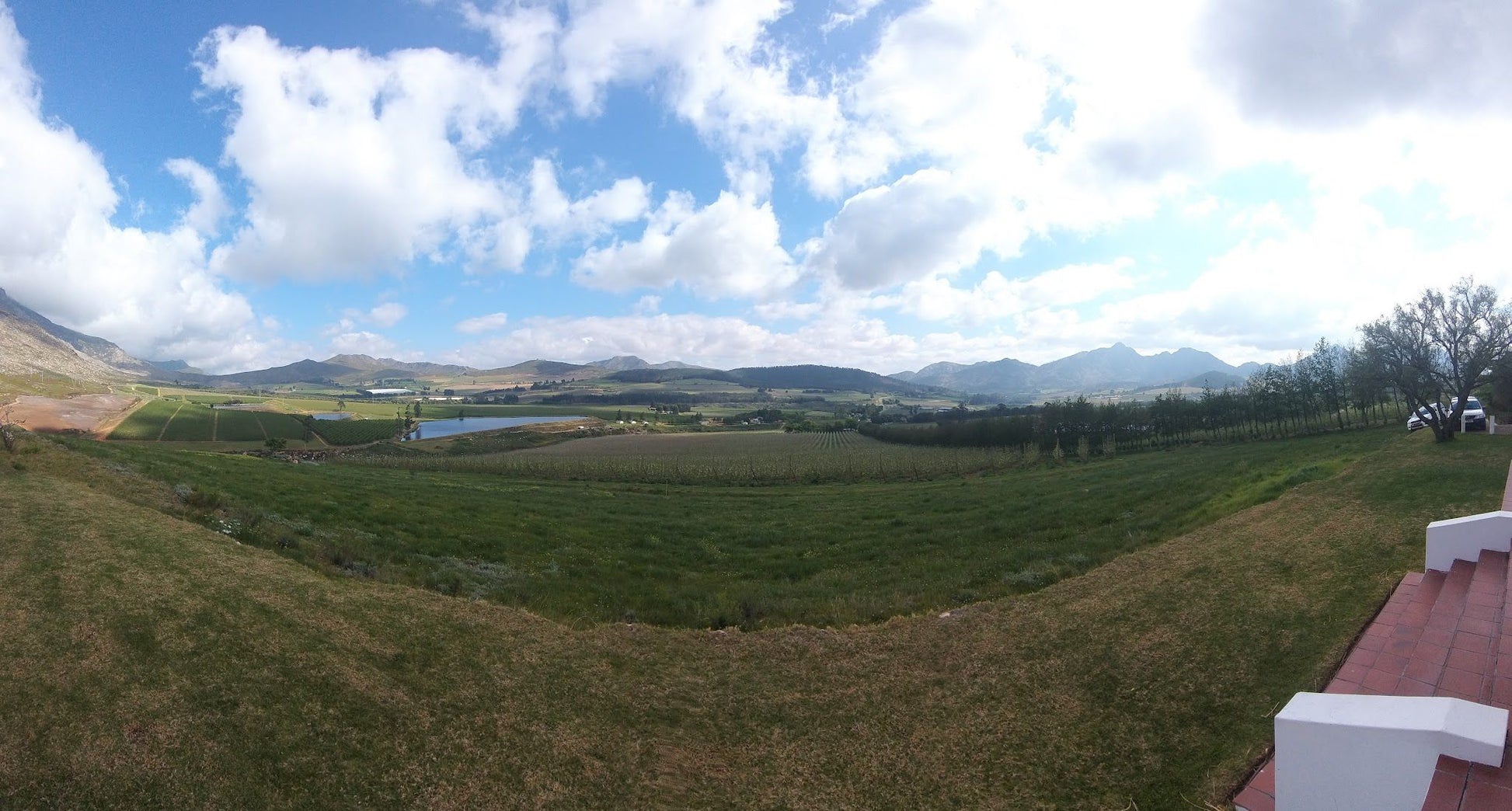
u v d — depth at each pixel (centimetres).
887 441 10150
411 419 14075
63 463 1806
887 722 909
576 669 1044
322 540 1579
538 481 4734
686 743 871
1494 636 732
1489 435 2834
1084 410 6769
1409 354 2889
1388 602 974
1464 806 445
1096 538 1897
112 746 675
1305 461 3017
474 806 699
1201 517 1972
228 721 748
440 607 1205
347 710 820
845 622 1321
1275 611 1046
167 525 1367
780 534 2358
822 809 739
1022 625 1191
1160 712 839
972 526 2364
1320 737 541
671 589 1598
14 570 1014
